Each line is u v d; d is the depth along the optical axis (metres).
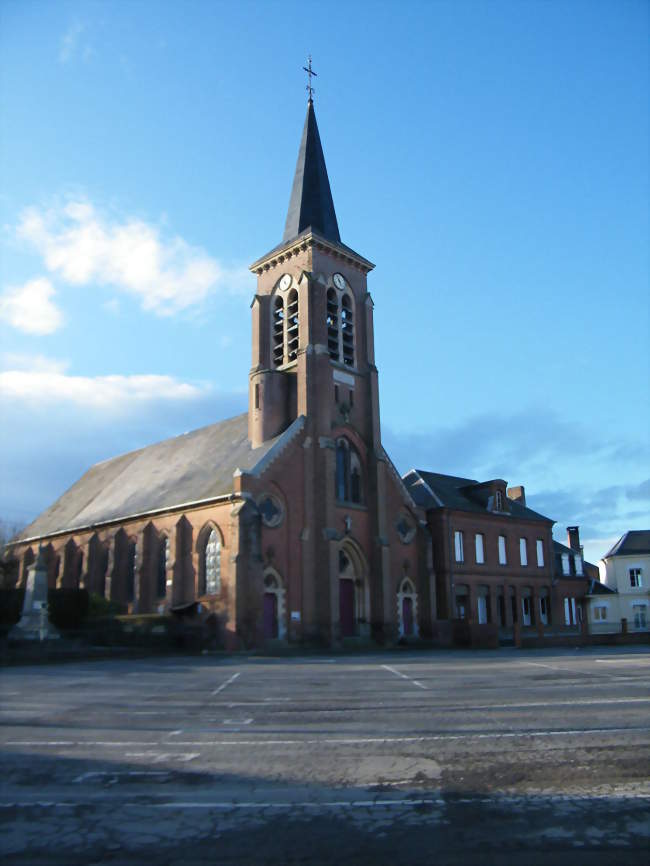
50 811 7.61
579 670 23.78
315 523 42.03
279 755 10.13
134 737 11.78
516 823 7.03
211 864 6.09
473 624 44.31
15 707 15.59
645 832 6.74
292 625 39.56
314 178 51.31
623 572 66.50
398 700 16.00
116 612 44.47
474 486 57.34
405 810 7.47
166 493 48.38
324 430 43.53
